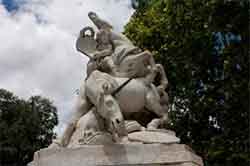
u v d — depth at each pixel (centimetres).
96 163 509
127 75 595
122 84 577
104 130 554
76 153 515
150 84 601
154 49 1524
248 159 1262
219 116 1430
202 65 1486
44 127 3188
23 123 3033
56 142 549
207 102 1446
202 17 1363
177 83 1505
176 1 1398
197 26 1409
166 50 1459
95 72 580
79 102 578
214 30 1355
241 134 1320
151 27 1503
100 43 622
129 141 528
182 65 1476
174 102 1536
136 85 585
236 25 1321
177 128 1520
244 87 1306
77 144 530
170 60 1477
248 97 1302
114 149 515
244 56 1320
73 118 567
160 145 520
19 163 2916
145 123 600
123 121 534
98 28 632
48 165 518
